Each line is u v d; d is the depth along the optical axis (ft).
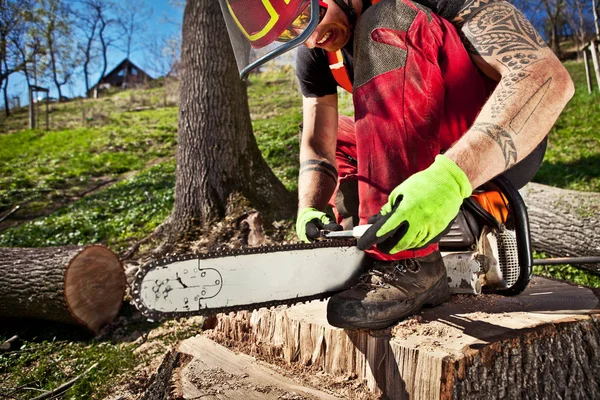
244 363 5.96
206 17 17.90
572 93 4.59
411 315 5.32
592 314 5.36
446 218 4.28
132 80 123.54
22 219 26.89
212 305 4.66
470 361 4.39
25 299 11.98
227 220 16.80
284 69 77.56
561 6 53.06
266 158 29.30
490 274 5.86
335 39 5.56
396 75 4.84
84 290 12.07
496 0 5.09
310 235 5.52
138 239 20.04
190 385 5.45
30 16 58.39
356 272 5.37
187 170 17.57
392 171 4.84
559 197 13.35
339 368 5.36
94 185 33.47
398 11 4.95
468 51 5.10
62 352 11.19
